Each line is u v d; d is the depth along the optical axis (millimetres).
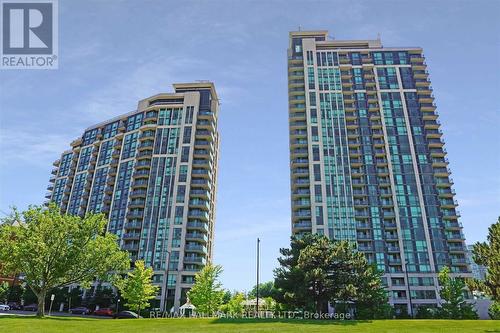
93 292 103625
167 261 103312
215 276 79250
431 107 121625
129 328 29375
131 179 119062
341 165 113438
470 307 75375
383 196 109562
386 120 120250
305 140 119438
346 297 46500
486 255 27500
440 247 102812
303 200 111312
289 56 136875
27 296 95688
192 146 120000
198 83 135500
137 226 110875
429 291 97875
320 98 123938
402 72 128250
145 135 124812
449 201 109562
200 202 113375
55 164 155000
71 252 46719
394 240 103938
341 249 48688
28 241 43875
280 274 53438
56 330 26812
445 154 114812
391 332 26047
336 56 131500
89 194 130250
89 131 146000
